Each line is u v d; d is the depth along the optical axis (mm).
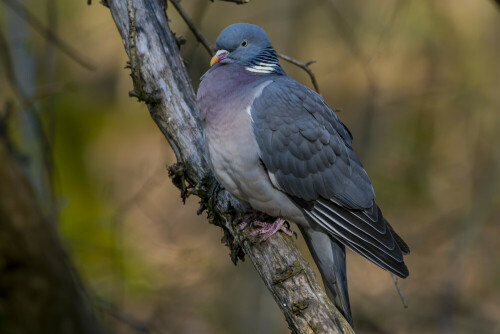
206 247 15648
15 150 7094
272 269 5473
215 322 12953
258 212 6297
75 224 13984
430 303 14258
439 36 16234
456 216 15836
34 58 10984
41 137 9477
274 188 6062
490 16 16188
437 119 17750
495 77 16297
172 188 17516
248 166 5926
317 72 17828
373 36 16156
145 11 6156
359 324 14023
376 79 14828
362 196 6262
